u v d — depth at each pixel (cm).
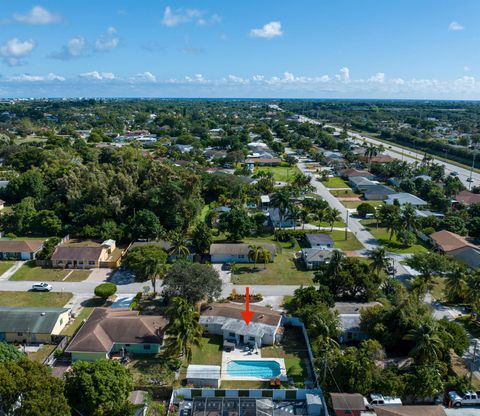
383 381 5081
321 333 5947
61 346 6109
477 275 7269
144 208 11400
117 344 6006
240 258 9512
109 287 7556
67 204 11594
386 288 7619
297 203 13975
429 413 4569
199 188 12475
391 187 16462
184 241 9719
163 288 7831
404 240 10338
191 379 5416
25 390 4047
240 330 6312
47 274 8788
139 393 5103
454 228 10981
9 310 6644
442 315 7194
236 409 4859
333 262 7619
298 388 5372
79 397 4528
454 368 5638
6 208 13038
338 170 19038
